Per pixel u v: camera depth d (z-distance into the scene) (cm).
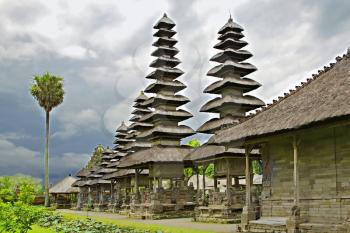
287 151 2453
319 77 2444
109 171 6550
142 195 4281
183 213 4000
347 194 2062
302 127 1983
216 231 2409
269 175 2573
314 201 2225
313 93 2259
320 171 2219
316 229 2014
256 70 4038
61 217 3516
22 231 1708
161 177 4094
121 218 4041
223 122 3697
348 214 2034
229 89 3969
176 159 4050
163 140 4453
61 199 8838
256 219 2511
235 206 3138
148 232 2334
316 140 2258
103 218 3900
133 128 5697
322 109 1928
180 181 4309
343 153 2102
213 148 3547
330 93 2083
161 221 3366
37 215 1769
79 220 3238
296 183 2147
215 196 3300
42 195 6444
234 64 3934
